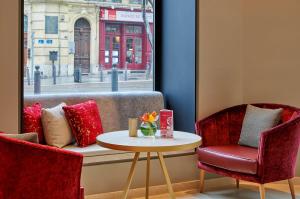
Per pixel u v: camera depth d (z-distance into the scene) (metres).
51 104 3.60
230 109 3.72
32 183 2.04
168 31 4.16
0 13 2.91
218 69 3.83
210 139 3.57
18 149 1.98
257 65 3.96
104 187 3.33
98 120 3.60
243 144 3.54
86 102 3.62
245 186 3.82
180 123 4.00
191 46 3.80
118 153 3.38
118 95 3.92
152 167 3.54
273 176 3.05
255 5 3.93
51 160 2.07
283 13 3.94
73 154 2.15
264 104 3.68
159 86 4.33
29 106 3.47
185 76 3.90
